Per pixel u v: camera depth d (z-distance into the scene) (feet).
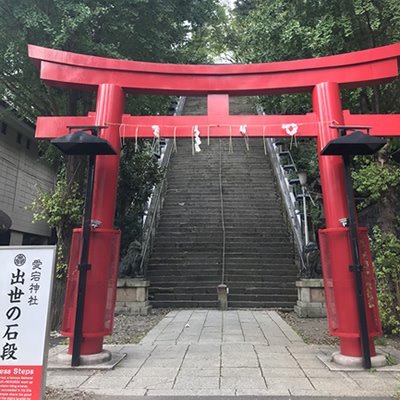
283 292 34.73
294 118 19.15
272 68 19.49
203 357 17.83
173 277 36.76
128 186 37.04
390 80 18.76
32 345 11.14
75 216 24.29
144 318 29.37
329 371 15.56
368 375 14.99
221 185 50.60
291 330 24.29
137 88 19.44
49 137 18.85
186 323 26.68
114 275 17.75
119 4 24.70
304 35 22.81
